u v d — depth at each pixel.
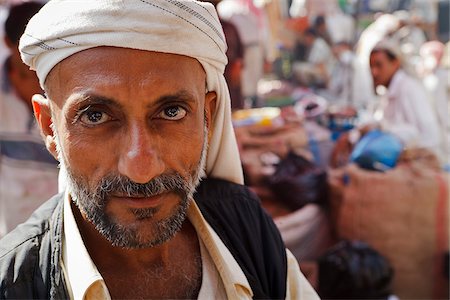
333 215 2.44
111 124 0.80
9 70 2.18
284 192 2.40
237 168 1.12
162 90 0.79
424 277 2.42
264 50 3.48
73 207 0.92
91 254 0.93
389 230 2.40
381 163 2.48
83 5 0.78
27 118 2.23
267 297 1.03
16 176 2.25
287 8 3.71
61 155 0.85
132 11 0.78
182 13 0.81
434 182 2.40
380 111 2.89
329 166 2.57
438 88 3.04
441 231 2.40
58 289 0.86
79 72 0.79
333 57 3.44
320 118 2.74
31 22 0.85
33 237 0.89
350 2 3.62
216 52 0.89
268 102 3.17
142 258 0.94
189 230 1.02
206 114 0.97
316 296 1.11
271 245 1.08
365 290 1.87
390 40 2.87
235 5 3.28
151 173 0.79
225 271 0.96
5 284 0.84
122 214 0.81
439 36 3.71
